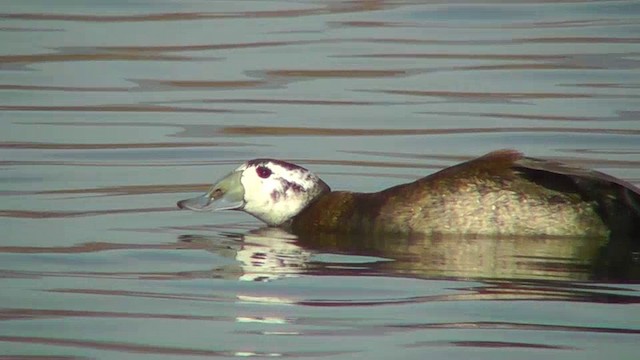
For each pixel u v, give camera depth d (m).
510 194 38.84
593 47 66.00
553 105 56.25
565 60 63.59
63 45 66.25
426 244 38.59
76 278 36.12
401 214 39.47
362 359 30.23
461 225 39.00
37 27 69.56
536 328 32.03
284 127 53.28
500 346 30.95
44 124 53.69
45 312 33.50
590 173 38.00
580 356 30.34
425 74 61.25
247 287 35.25
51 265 37.19
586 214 38.56
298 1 76.56
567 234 38.59
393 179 46.34
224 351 30.81
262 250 38.59
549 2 76.00
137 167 48.03
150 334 31.94
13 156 49.16
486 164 39.53
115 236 40.03
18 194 44.38
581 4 75.44
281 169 41.28
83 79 60.59
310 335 31.73
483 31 69.50
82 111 55.62
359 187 45.25
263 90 58.84
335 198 40.75
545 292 34.53
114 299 34.41
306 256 37.88
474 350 30.73
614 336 31.48
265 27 69.81
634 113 54.91
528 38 68.00
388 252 38.06
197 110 55.84
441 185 39.44
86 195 44.44
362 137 51.84
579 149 49.97
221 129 53.03
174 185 45.88
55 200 43.78
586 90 58.62
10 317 33.12
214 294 34.72
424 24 71.06
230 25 70.19
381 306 33.66
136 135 52.22
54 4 75.44
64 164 48.19
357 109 55.94
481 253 37.62
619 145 50.41
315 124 53.69
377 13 73.56
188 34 68.31
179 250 38.66
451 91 58.66
